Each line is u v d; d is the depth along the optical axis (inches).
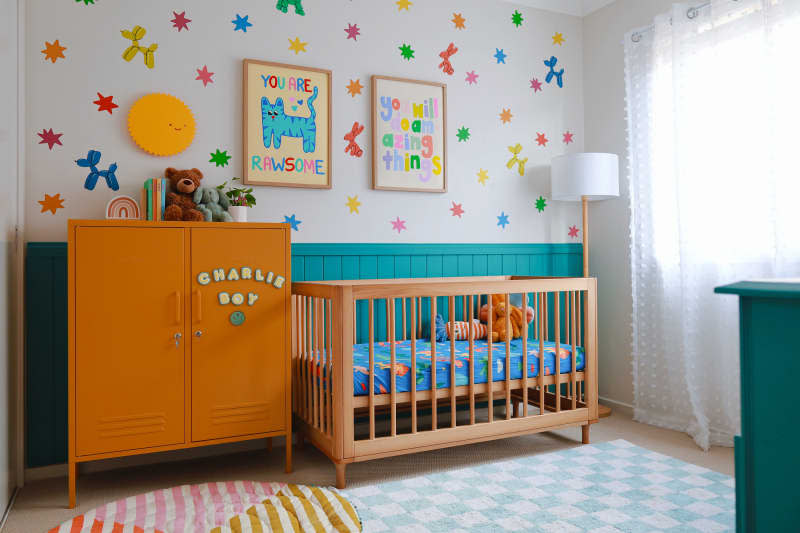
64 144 91.5
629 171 122.0
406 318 115.2
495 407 125.5
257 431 89.0
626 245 127.3
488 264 125.8
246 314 88.3
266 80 104.1
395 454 86.7
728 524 70.2
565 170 120.5
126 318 81.1
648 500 77.7
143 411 82.0
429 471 90.9
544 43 134.1
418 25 119.0
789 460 28.4
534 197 132.3
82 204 92.4
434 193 120.3
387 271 114.5
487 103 126.6
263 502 77.4
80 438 78.7
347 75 111.9
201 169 100.0
